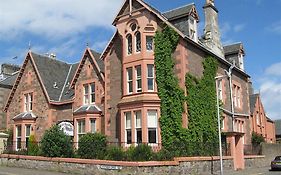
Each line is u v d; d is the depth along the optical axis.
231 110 34.69
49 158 25.89
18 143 34.25
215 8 39.06
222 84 33.62
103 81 31.59
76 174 23.70
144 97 27.06
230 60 39.78
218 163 26.78
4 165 29.56
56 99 35.47
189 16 30.20
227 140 29.52
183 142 25.27
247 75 39.66
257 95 49.62
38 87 36.19
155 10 29.50
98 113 31.28
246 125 38.16
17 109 37.75
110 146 25.88
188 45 28.69
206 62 30.78
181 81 27.42
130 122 27.83
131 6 29.42
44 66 37.84
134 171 21.36
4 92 41.72
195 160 24.45
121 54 30.27
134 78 28.19
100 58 32.91
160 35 28.16
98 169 22.95
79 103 33.19
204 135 28.72
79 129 31.81
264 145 36.97
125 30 29.33
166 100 27.08
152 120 27.19
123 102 28.11
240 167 29.98
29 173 23.66
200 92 29.06
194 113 27.88
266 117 53.88
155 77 27.69
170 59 27.78
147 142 26.20
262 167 33.78
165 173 22.19
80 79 33.66
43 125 34.81
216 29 38.84
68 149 25.88
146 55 27.92
